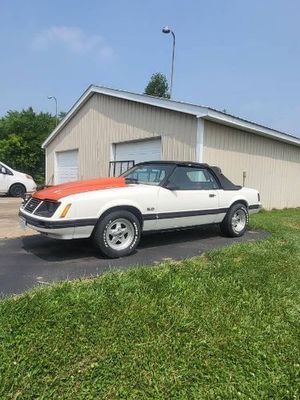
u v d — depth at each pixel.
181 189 5.94
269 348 2.85
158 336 2.88
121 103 13.16
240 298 3.66
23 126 30.53
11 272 4.37
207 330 3.03
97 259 5.03
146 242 6.30
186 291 3.71
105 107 14.14
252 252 5.38
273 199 13.37
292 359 2.72
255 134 12.07
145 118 11.95
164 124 11.16
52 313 3.06
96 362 2.55
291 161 14.22
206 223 6.44
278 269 4.61
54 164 18.47
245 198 7.09
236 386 2.42
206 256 5.25
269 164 12.95
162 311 3.26
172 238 6.71
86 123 15.58
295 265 4.85
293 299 3.75
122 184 5.53
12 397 2.21
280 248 5.75
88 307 3.21
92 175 15.23
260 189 12.58
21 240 6.12
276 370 2.60
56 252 5.36
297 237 6.73
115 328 2.93
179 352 2.72
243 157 11.64
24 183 16.78
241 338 2.94
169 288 3.75
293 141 13.36
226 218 6.76
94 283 3.79
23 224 5.33
